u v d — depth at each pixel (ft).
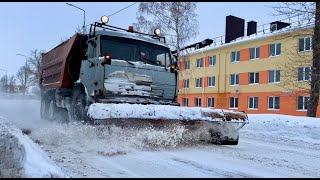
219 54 149.48
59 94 41.22
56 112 42.96
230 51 144.56
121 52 32.12
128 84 30.89
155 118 28.35
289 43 116.37
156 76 32.30
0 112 66.49
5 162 17.54
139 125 29.48
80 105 33.30
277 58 122.52
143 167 22.36
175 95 33.37
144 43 33.19
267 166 24.07
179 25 123.24
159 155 26.61
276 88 123.13
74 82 36.55
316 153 30.78
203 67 158.20
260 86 130.00
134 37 32.99
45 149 27.25
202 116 29.99
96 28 33.63
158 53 33.65
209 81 155.22
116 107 27.53
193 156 26.76
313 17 59.52
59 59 41.01
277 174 21.70
